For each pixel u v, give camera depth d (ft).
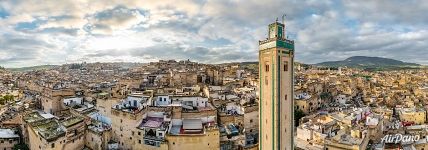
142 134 324.80
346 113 423.23
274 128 257.14
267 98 265.34
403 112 506.07
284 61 261.65
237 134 362.33
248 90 542.16
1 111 472.03
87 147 342.44
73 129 331.77
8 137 345.51
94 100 465.06
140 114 342.64
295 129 412.77
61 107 446.19
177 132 332.39
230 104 433.07
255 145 343.46
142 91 478.59
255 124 411.95
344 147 302.86
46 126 323.57
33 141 313.94
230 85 617.21
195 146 318.86
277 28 254.88
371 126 361.51
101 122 375.86
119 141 343.87
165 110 363.15
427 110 517.55
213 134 325.42
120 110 345.31
